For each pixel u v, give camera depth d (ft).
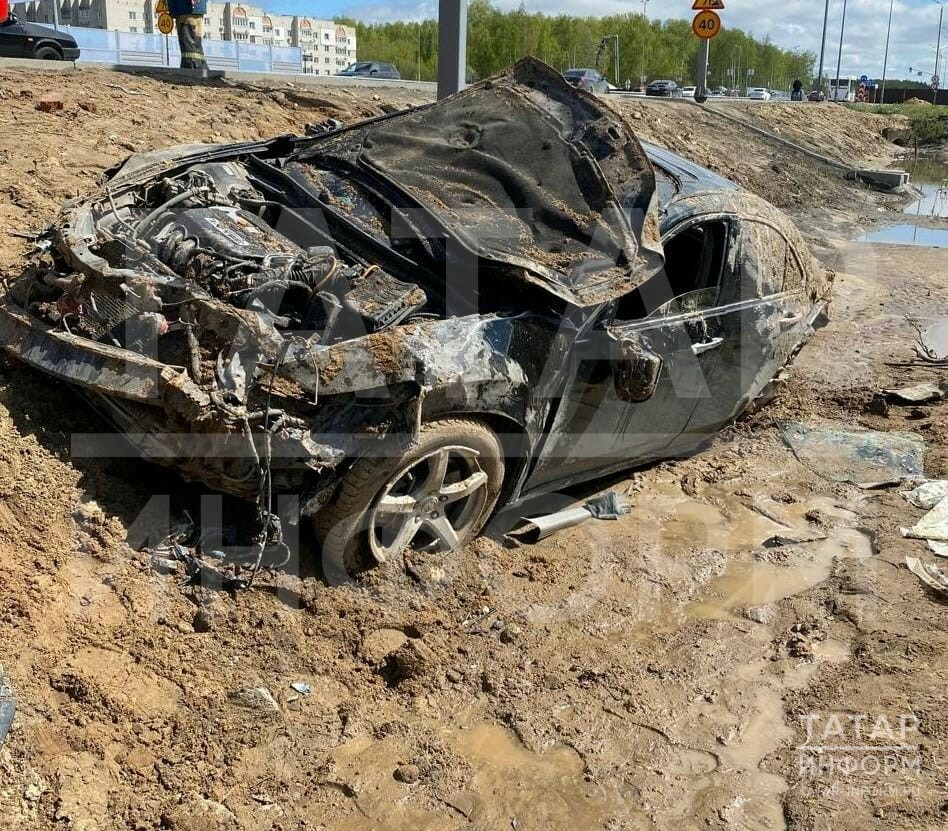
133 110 26.68
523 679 11.58
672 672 11.88
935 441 18.78
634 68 257.75
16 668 9.92
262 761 9.91
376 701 11.02
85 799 8.91
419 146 16.31
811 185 53.42
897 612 13.10
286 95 33.76
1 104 24.47
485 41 197.36
